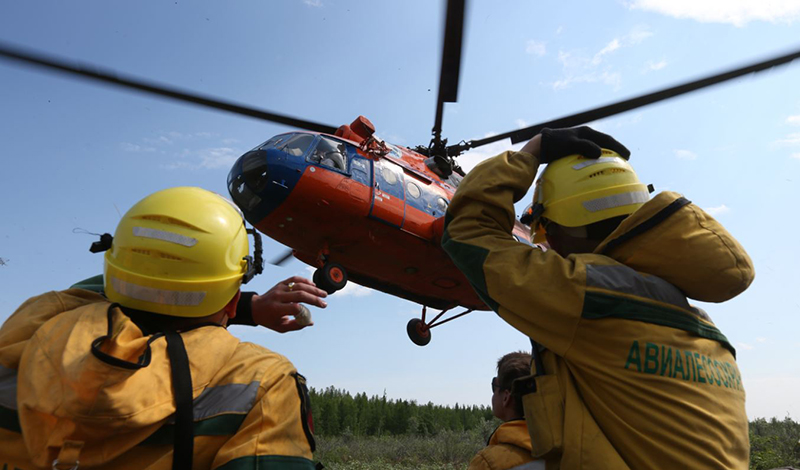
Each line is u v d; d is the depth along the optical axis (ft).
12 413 3.91
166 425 3.90
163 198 4.72
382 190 28.43
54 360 3.71
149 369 3.89
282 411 4.15
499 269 5.32
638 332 4.88
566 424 4.97
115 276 4.49
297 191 26.35
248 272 5.03
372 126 29.32
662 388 4.77
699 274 5.10
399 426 127.03
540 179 6.35
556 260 5.16
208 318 4.75
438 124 31.55
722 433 4.74
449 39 18.17
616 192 5.82
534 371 5.77
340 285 28.45
